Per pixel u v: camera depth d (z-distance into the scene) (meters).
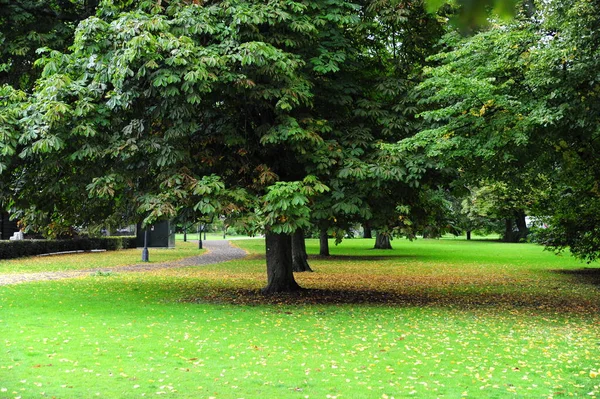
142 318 11.38
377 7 13.05
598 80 10.81
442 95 11.52
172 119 11.77
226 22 12.35
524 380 7.05
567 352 8.65
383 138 13.77
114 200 13.99
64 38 13.66
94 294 15.16
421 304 14.20
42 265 26.03
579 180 18.12
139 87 11.62
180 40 10.99
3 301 13.40
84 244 37.97
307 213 11.77
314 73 13.37
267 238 16.38
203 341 9.24
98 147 11.43
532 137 12.02
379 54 15.33
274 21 11.93
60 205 14.09
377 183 12.40
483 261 30.92
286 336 9.78
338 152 12.46
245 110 13.13
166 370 7.42
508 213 31.05
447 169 12.64
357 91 13.62
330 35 13.36
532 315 12.42
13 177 12.58
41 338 9.24
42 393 6.33
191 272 23.59
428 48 14.45
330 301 14.57
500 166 12.89
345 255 36.09
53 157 11.55
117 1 13.00
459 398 6.29
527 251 40.31
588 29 10.57
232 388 6.61
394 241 60.38
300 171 13.60
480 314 12.52
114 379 6.95
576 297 15.80
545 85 11.20
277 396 6.30
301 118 12.61
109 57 11.41
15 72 13.88
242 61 10.96
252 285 18.25
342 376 7.20
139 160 12.20
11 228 37.22
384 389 6.61
